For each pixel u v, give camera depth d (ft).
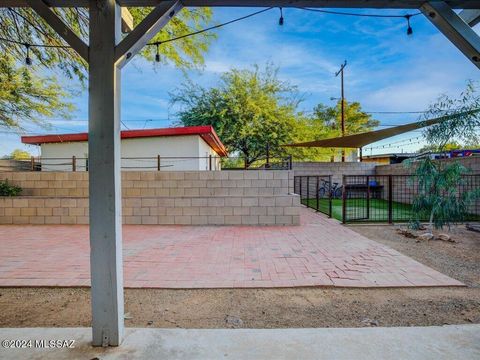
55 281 10.34
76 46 6.21
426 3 6.67
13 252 14.10
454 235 17.43
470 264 12.21
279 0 6.73
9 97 22.71
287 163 29.99
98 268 6.41
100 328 6.44
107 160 6.29
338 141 32.65
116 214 6.41
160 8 6.26
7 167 29.07
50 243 15.89
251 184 22.53
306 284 10.00
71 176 23.34
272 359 5.99
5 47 14.69
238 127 43.86
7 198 21.62
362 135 29.07
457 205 15.90
